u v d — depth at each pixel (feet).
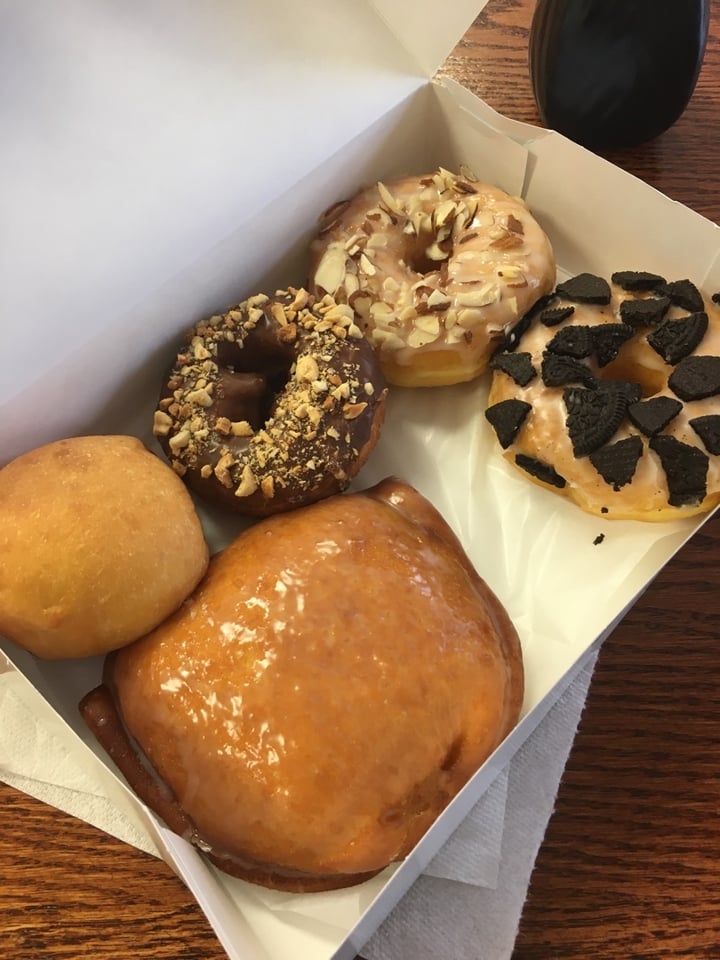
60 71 0.83
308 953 0.76
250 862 0.79
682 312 0.96
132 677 0.83
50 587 0.78
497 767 0.75
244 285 1.03
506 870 0.79
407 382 1.05
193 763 0.78
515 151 1.04
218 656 0.79
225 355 0.98
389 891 0.65
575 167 1.01
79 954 0.77
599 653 0.89
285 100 0.95
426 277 1.03
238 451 0.93
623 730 0.85
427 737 0.77
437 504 1.01
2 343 0.83
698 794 0.82
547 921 0.78
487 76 1.19
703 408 0.90
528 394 0.96
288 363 1.00
